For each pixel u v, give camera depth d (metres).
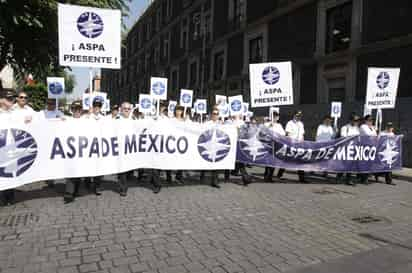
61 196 6.08
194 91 30.41
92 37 6.21
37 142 5.37
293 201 6.32
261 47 21.64
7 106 5.89
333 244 4.20
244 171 7.71
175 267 3.41
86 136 5.80
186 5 32.62
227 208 5.63
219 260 3.61
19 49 12.23
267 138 7.75
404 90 12.98
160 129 6.64
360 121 9.34
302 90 18.09
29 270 3.27
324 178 9.14
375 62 14.14
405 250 4.05
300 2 17.95
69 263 3.44
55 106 7.39
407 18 12.87
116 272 3.27
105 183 7.43
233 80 24.08
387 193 7.45
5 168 5.06
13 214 4.98
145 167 6.57
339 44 16.19
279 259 3.69
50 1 10.31
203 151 7.03
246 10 22.86
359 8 14.77
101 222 4.70
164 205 5.67
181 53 34.03
